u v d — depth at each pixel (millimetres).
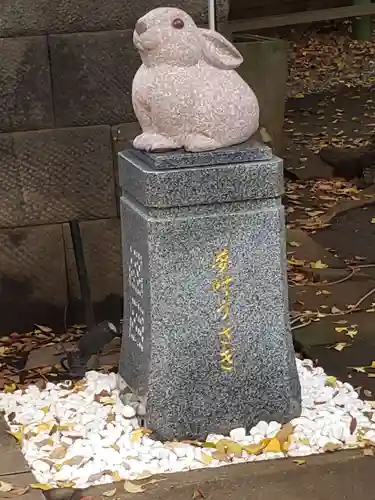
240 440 2562
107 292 3514
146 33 2486
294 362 2639
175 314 2518
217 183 2459
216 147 2479
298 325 3404
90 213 3441
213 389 2568
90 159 3393
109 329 3197
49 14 3250
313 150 5891
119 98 3359
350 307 3564
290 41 9141
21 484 2406
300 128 6613
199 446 2547
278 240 2533
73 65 3307
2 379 3100
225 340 2555
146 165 2496
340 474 2424
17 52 3262
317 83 8250
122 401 2758
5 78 3273
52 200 3404
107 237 3473
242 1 8047
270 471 2439
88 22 3285
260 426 2594
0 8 3207
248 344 2570
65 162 3381
